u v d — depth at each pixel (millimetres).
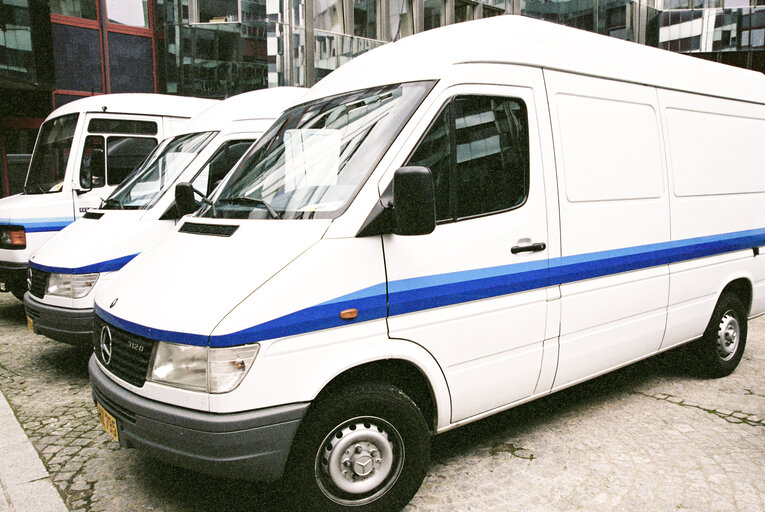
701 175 4875
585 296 3922
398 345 3059
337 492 2955
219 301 2717
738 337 5379
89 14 14820
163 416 2715
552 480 3529
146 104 8133
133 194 5777
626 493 3381
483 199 3398
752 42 21031
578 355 3928
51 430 4297
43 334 5121
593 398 4844
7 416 4488
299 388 2756
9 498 3355
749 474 3582
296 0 15688
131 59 15586
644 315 4383
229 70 15414
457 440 4082
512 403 3646
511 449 3934
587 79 4043
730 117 5230
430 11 17984
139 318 2871
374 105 3377
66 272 4984
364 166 3098
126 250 5152
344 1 16531
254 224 3111
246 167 3699
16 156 13680
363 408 2961
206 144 5750
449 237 3234
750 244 5402
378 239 3002
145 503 3352
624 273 4211
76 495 3436
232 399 2629
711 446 3955
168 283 2982
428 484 3502
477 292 3344
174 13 15258
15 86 13109
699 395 4891
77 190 7523
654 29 21859
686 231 4707
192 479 3613
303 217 3035
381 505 3053
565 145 3822
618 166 4160
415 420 3109
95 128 7723
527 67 3693
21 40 12641
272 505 3309
